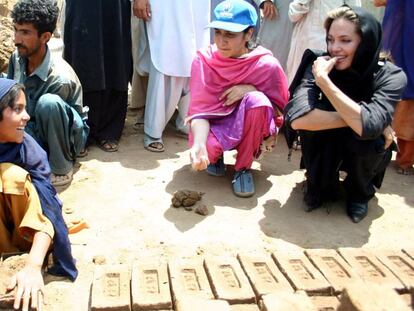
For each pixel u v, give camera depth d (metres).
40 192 2.64
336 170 3.50
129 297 2.33
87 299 2.56
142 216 3.40
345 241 3.23
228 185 3.88
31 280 2.36
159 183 3.85
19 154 2.64
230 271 2.53
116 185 3.80
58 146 3.67
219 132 3.76
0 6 6.85
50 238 2.55
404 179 4.18
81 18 4.01
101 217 3.37
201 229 3.27
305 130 3.41
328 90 3.17
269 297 2.17
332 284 2.45
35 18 3.46
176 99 4.45
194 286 2.44
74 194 3.64
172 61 4.30
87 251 2.99
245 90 3.72
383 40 4.14
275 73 3.76
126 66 4.32
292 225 3.38
